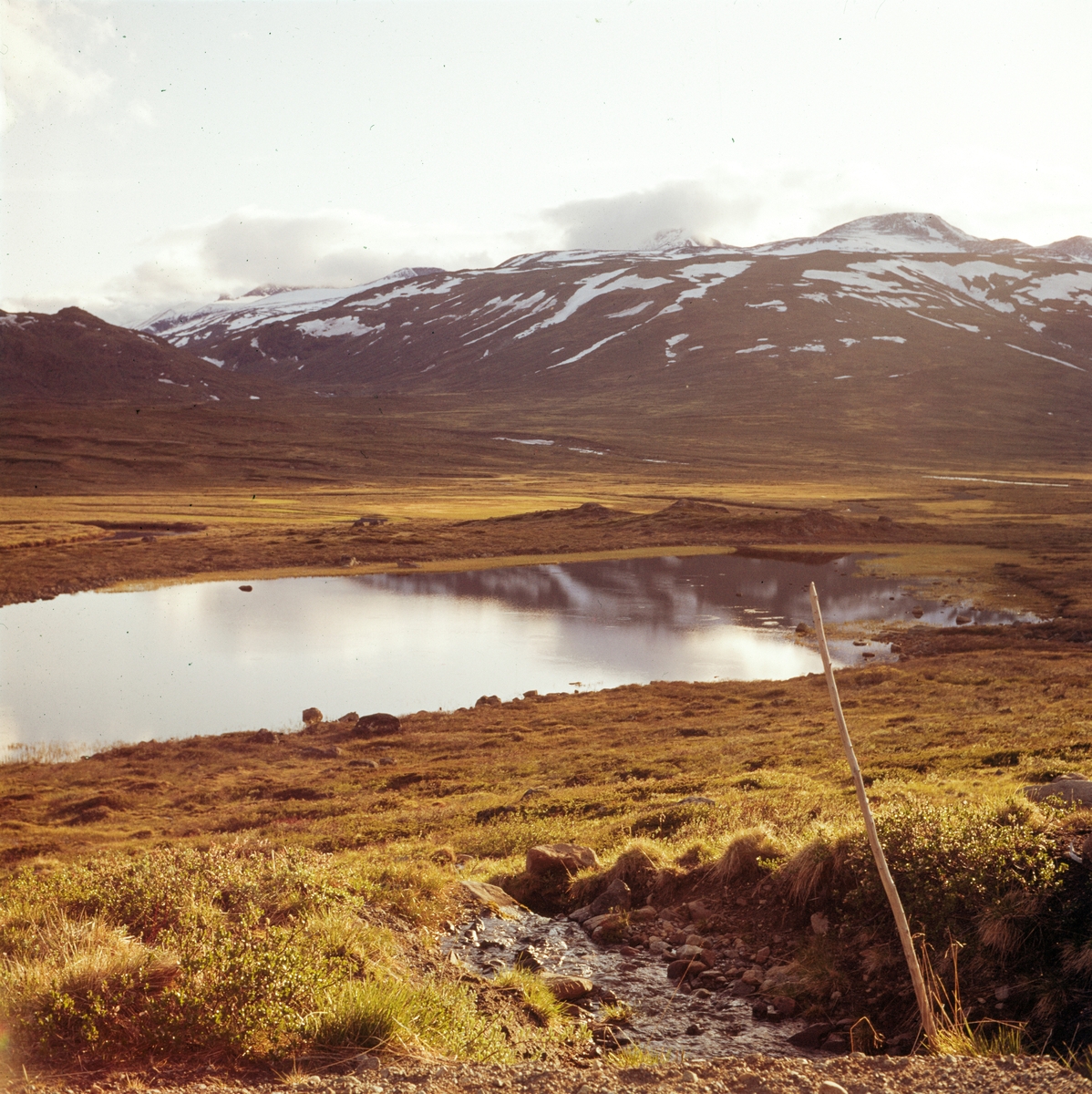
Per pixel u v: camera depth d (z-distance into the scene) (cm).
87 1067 558
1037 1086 502
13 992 631
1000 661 4941
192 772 3662
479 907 1138
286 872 1003
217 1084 545
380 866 1241
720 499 15075
